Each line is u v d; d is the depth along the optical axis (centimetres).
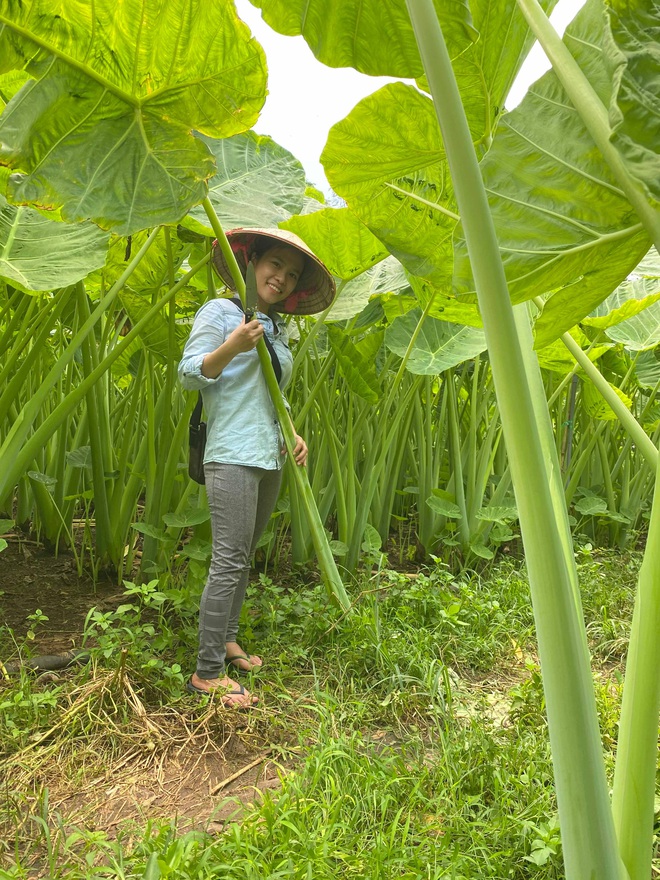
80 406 404
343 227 292
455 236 138
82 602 295
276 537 366
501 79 160
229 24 163
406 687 223
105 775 182
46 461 382
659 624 87
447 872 140
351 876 139
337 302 350
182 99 178
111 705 205
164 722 205
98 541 313
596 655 270
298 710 216
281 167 330
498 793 169
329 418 348
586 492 464
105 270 319
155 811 170
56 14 158
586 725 84
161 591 275
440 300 320
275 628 267
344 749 183
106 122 177
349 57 147
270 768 191
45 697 196
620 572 379
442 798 168
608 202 120
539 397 137
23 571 322
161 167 179
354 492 355
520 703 212
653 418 491
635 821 89
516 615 297
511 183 126
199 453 233
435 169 204
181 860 136
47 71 167
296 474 274
